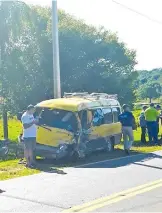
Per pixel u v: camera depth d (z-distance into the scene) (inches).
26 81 1071.0
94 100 676.7
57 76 744.3
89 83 1228.5
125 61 1337.4
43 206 331.6
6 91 1047.0
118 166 531.8
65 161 593.0
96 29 1331.2
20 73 1045.8
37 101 1092.5
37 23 1188.5
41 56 1103.6
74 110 617.0
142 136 853.8
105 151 690.8
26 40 1064.8
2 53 1019.3
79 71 1210.6
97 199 355.3
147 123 827.4
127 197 363.3
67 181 430.9
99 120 661.3
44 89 1112.8
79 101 645.3
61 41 1189.7
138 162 565.6
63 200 350.9
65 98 685.9
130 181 433.1
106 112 697.0
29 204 336.8
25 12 1036.5
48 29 1131.9
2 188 394.3
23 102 1069.8
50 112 623.5
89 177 454.3
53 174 470.6
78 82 1208.8
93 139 639.8
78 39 1201.4
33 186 404.8
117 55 1312.7
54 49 745.0
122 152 692.1
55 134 594.6
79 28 1273.4
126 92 1346.0
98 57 1248.2
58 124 607.2
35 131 540.1
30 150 535.2
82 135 606.5
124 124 665.6
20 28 1026.7
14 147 759.7
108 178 449.1
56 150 581.0
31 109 539.2
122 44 1346.0
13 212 313.4
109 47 1283.2
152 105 828.6
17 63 1032.8
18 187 399.5
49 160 605.9
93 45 1231.5
